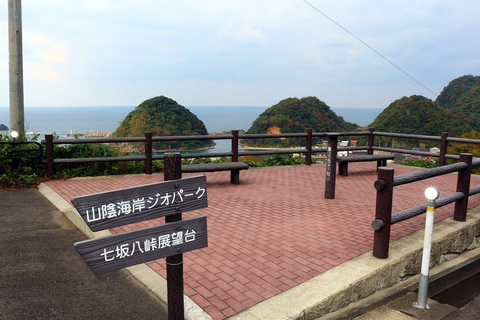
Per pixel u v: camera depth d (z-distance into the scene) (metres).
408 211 4.34
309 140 10.50
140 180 7.85
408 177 4.26
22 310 3.09
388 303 3.70
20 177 7.21
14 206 5.93
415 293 3.97
